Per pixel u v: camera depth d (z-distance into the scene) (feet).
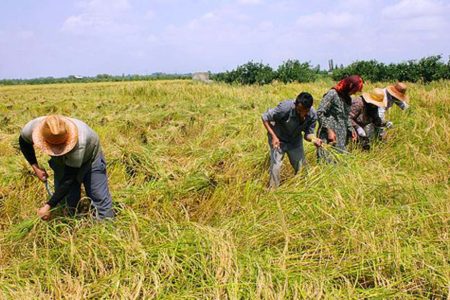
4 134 26.55
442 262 11.55
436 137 22.91
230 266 11.00
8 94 70.95
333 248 12.30
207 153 21.76
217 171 19.99
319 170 17.07
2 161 20.13
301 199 14.57
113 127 27.20
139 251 11.84
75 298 10.40
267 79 76.38
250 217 14.38
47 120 12.31
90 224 13.47
